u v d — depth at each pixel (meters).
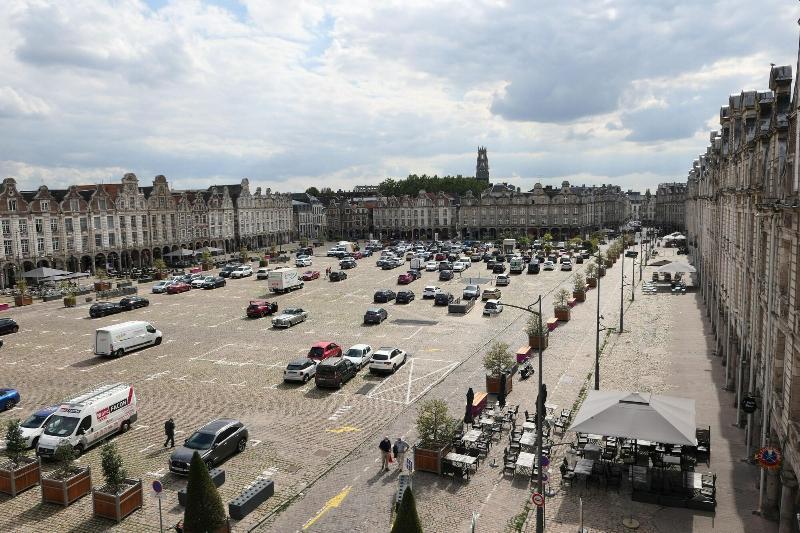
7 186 92.44
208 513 19.95
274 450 29.27
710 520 22.14
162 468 27.25
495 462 27.47
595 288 81.19
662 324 56.94
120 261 114.00
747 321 31.20
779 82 24.78
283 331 56.78
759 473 25.78
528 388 38.00
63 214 101.81
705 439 27.58
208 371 43.22
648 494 23.56
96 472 27.12
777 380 22.03
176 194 140.12
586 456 26.41
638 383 38.59
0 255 91.25
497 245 155.50
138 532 22.00
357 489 25.23
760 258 27.53
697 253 87.75
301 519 22.91
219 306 71.56
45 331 58.56
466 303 65.75
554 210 179.75
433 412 27.31
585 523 22.12
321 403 35.94
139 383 40.47
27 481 25.39
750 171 31.19
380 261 112.44
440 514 22.94
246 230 159.25
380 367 41.50
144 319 64.19
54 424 29.19
